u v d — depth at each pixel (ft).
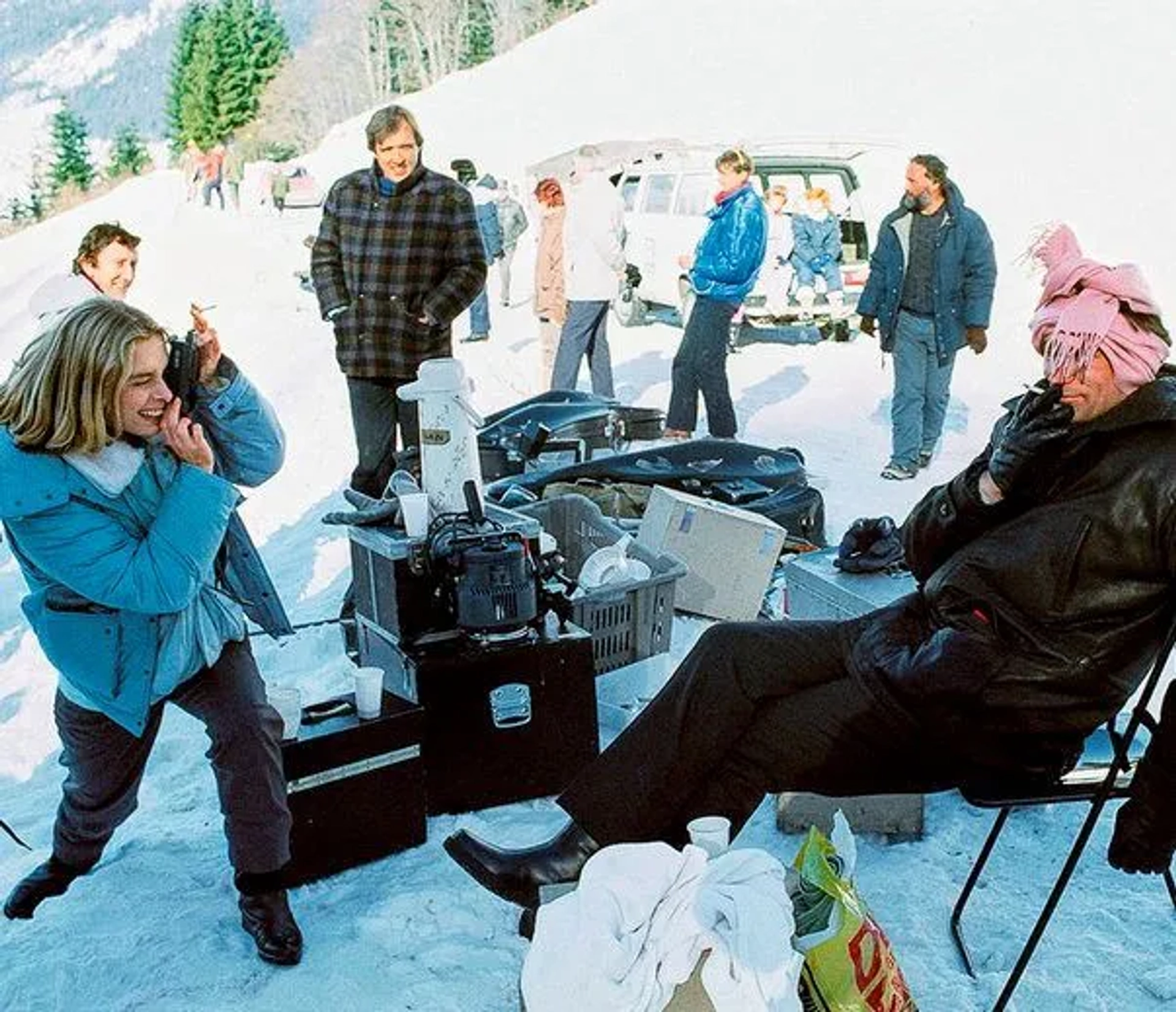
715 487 21.40
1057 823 12.83
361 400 20.65
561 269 38.01
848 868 9.12
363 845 12.55
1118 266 9.77
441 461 14.76
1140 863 9.30
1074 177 72.38
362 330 20.34
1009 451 10.06
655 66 134.10
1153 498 9.62
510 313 56.24
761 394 37.83
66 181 343.46
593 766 10.83
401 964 10.95
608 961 8.00
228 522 11.28
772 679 10.62
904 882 11.87
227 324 57.98
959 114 92.99
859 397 37.01
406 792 12.72
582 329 33.99
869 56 116.67
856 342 45.75
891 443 31.89
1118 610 9.82
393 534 14.21
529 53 148.56
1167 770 9.12
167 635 10.69
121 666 10.61
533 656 13.57
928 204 27.50
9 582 26.43
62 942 11.55
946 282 27.53
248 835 10.96
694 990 8.00
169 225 108.47
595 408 25.68
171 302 65.05
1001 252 59.36
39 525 10.20
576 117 123.75
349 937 11.41
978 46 110.42
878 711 10.25
